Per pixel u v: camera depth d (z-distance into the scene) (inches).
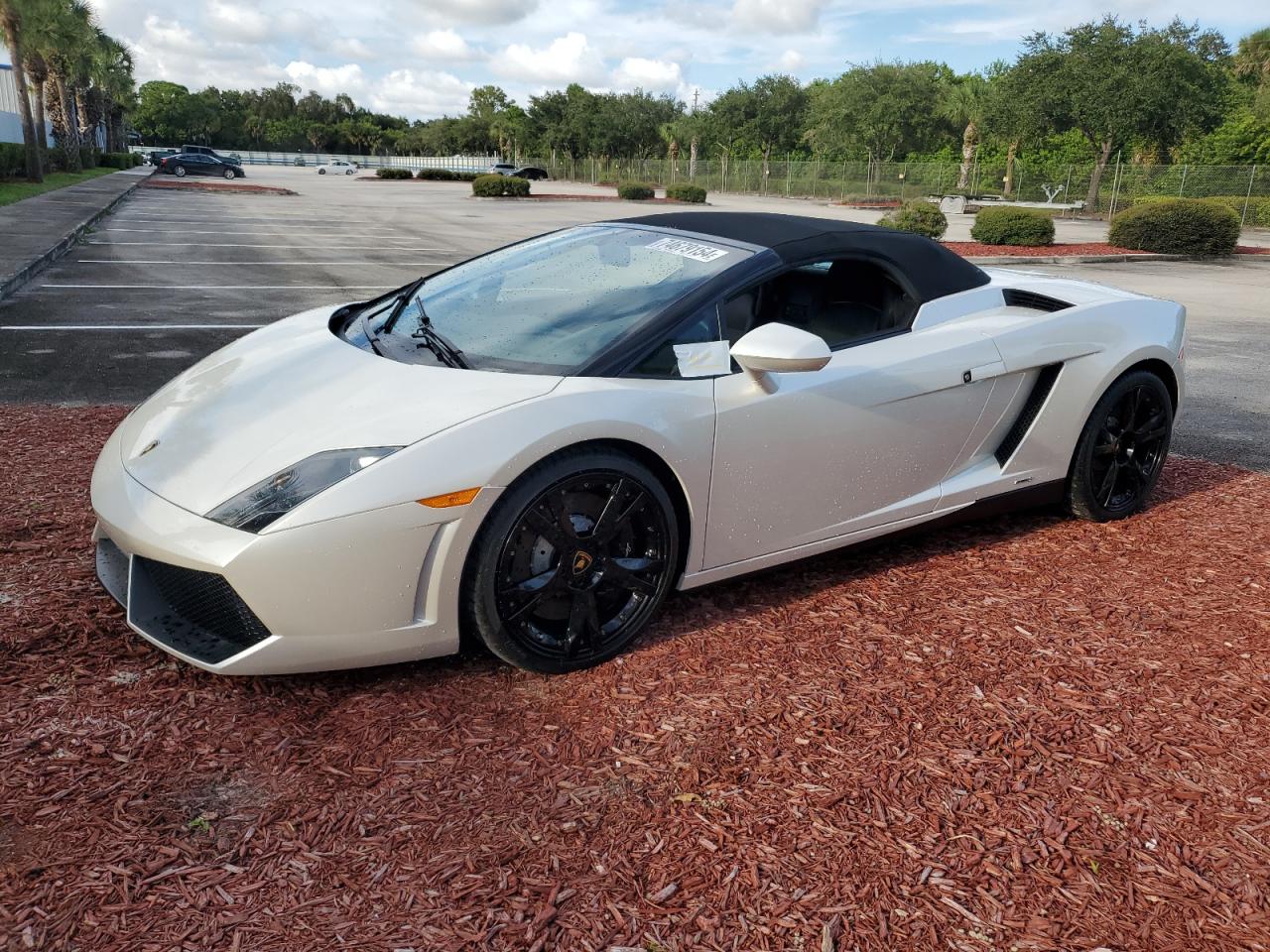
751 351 99.2
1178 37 1533.0
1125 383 146.5
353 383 103.0
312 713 93.4
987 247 749.3
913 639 113.3
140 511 92.4
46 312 337.1
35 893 68.8
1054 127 1601.9
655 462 103.6
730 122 2578.7
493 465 90.7
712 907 70.9
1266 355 329.4
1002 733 94.7
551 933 67.8
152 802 79.4
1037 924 70.7
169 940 65.5
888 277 127.8
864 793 84.7
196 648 92.0
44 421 188.5
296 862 73.7
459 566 92.3
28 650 101.7
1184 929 70.7
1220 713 99.6
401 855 74.9
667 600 121.2
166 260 527.8
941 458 130.6
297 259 558.3
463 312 118.6
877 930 69.4
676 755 89.2
